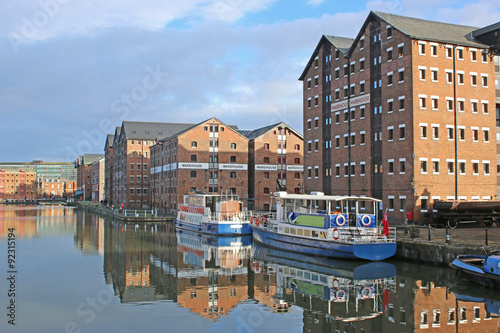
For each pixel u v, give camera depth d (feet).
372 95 157.07
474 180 146.00
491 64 151.94
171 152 260.42
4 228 199.62
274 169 255.29
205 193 196.03
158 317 66.74
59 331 60.44
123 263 110.63
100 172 501.97
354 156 164.25
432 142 140.15
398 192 142.51
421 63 140.56
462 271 79.41
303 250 113.70
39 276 95.09
